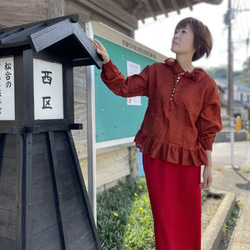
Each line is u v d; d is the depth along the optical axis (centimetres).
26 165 124
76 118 238
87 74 189
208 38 157
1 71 130
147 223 241
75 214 151
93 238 161
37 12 212
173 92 151
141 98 289
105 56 153
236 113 3353
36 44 108
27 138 125
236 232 293
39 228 128
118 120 242
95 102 208
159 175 154
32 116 127
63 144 152
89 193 195
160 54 325
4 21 199
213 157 850
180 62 159
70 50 151
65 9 245
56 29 120
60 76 150
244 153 954
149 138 156
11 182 127
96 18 292
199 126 157
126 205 282
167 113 151
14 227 124
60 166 147
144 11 409
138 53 273
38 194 130
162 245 154
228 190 458
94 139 193
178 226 158
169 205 153
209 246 225
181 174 155
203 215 314
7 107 131
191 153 152
